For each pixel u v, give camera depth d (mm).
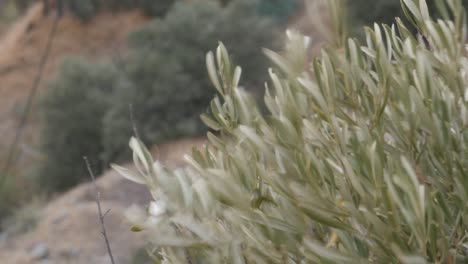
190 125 14617
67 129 17156
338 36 1579
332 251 1452
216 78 1706
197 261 1688
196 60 15391
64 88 17500
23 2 31266
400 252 1340
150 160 1632
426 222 1438
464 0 5613
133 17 26000
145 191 12305
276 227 1504
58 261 11117
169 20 15898
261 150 1537
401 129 1623
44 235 12016
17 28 27906
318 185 1484
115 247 10695
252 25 15609
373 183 1479
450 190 1583
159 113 15023
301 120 1503
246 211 1481
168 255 1718
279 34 15969
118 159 15094
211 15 15797
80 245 11328
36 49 25875
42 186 17156
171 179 1490
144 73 15281
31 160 19672
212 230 1470
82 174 17062
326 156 1577
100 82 18031
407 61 1610
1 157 20203
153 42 15836
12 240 12438
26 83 25016
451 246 1551
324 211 1464
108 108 17234
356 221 1483
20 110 23453
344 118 1617
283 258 1520
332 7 1573
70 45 25688
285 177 1494
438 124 1550
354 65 1595
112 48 25125
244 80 15156
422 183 1580
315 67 1542
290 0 22094
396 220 1415
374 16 13312
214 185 1468
